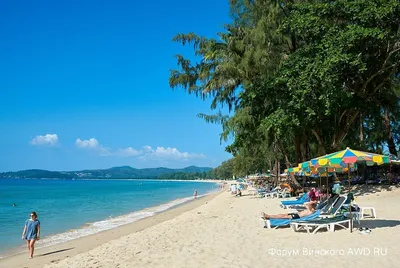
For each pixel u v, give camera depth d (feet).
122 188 329.72
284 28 71.15
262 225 43.93
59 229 68.54
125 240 45.24
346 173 120.06
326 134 88.02
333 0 69.77
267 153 126.31
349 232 34.88
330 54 60.08
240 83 90.07
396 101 89.86
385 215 45.75
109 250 38.29
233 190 139.33
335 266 24.12
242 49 83.46
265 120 71.87
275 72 75.72
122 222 76.89
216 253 30.25
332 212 38.06
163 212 96.94
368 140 127.24
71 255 42.93
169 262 28.43
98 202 143.23
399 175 100.73
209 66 93.81
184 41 94.68
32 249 43.55
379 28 62.54
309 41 72.74
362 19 62.64
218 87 89.61
